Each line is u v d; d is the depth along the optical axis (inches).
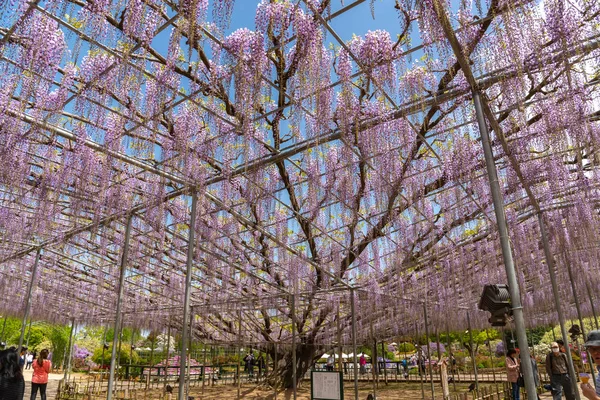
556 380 330.0
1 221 358.6
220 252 402.3
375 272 403.9
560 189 327.0
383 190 291.9
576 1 169.2
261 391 566.9
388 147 249.0
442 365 405.7
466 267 439.2
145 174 299.6
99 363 994.1
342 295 467.8
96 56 195.8
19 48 168.6
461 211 348.2
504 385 383.2
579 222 384.5
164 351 985.5
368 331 609.3
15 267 501.4
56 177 275.1
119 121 233.6
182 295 534.3
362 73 199.6
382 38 197.2
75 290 561.6
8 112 194.4
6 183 251.8
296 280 423.2
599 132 234.5
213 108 229.5
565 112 227.1
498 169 299.6
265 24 172.7
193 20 152.3
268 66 184.5
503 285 200.8
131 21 154.6
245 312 557.9
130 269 478.3
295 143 258.1
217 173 285.4
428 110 235.6
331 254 379.2
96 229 376.2
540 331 1304.1
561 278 568.1
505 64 179.8
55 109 197.5
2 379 152.8
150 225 349.7
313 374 222.1
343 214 339.6
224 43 173.9
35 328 1216.8
